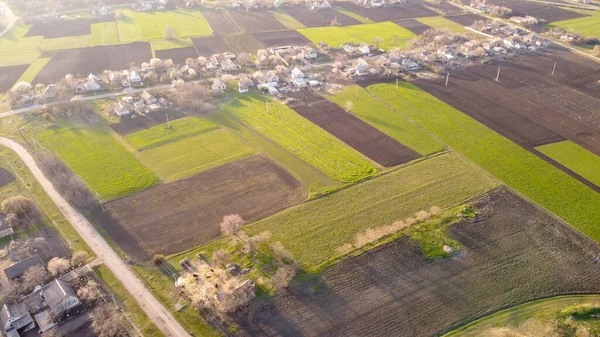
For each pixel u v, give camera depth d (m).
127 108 124.31
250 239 79.88
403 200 90.31
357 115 123.44
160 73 151.12
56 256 76.81
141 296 69.56
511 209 88.00
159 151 106.88
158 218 85.69
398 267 74.88
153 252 77.88
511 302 69.00
